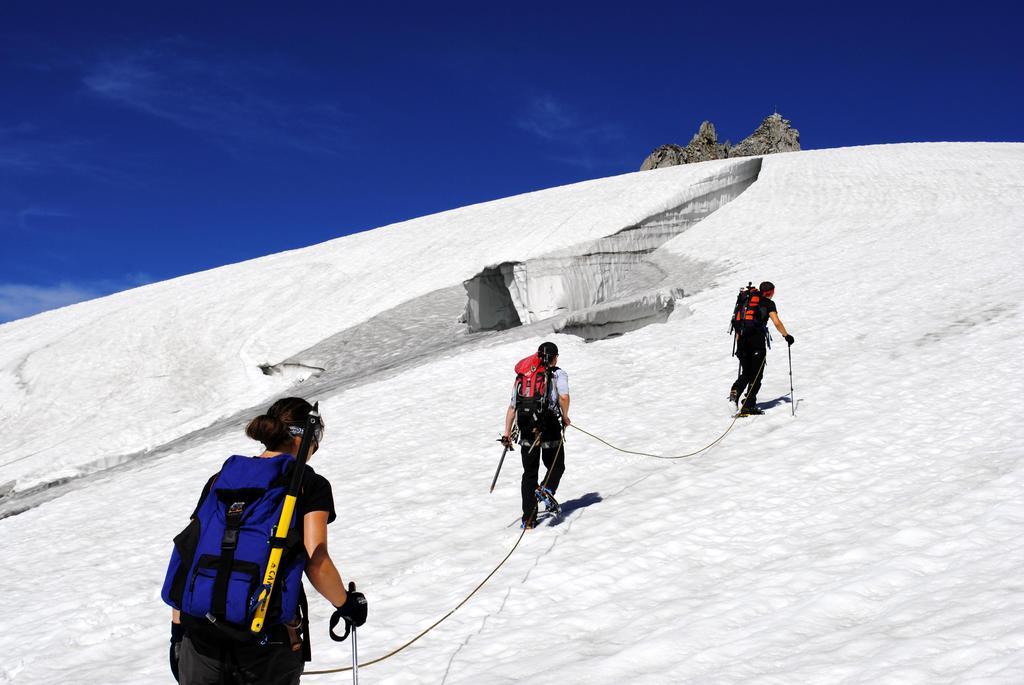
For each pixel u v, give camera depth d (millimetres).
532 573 7012
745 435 11336
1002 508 6594
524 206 56656
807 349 16422
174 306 50781
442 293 43656
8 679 6633
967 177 40562
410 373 20062
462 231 54500
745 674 4293
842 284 22797
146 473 16125
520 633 5711
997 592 4828
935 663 3963
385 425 15680
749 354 12266
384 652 5797
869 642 4422
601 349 19875
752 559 6637
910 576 5512
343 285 49719
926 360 13922
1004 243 24391
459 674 5156
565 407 8383
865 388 12820
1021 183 37469
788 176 46719
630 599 6105
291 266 55344
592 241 39250
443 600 6762
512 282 38281
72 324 52219
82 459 33281
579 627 5695
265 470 3230
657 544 7285
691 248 36625
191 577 3068
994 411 10305
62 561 10578
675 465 10398
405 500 10672
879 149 54906
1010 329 14984
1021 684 3508
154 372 43094
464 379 18766
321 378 36625
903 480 8227
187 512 12414
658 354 18531
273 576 3037
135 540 11125
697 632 5059
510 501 9930
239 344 44438
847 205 38656
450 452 13086
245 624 3002
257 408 32406
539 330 23781
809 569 6000
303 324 44625
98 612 8125
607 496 9367
